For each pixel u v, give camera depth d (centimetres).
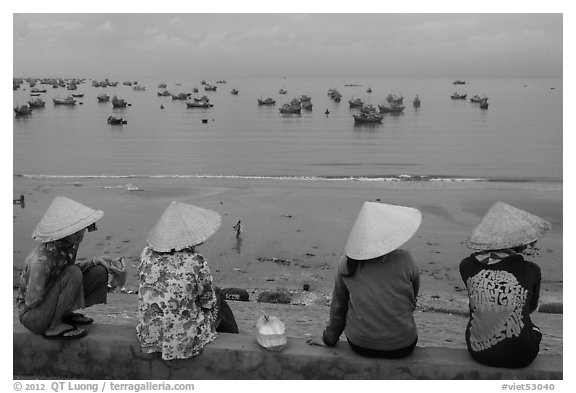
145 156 5134
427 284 1697
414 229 432
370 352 432
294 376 445
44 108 11838
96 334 467
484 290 416
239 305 994
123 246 2103
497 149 5572
